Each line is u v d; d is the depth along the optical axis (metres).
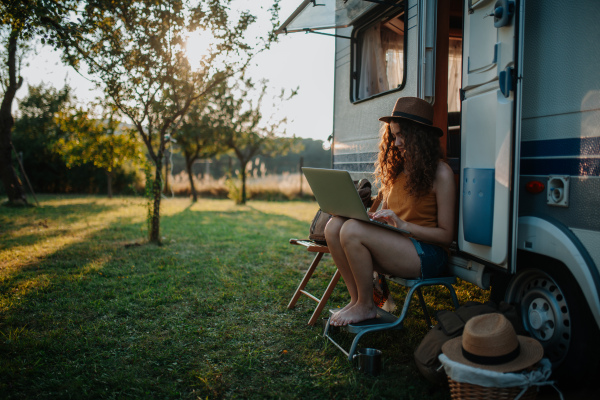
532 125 2.28
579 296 2.03
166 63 5.39
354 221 2.48
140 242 6.11
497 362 1.80
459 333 2.14
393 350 2.69
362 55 4.22
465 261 2.61
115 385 2.29
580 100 2.01
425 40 3.07
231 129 12.84
